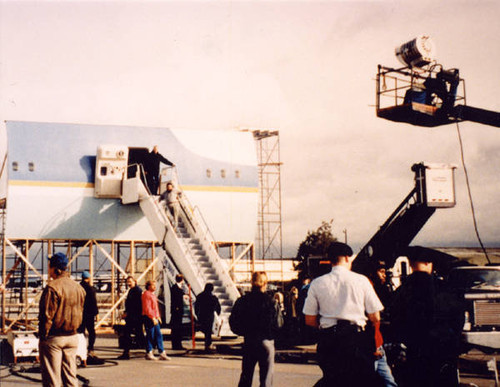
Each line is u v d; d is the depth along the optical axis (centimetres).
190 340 2234
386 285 1503
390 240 1803
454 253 1950
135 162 3172
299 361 1505
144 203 2705
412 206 1777
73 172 2977
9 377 1248
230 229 3198
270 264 5638
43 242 3002
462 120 1716
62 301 798
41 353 804
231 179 3228
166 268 2380
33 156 2950
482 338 1205
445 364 723
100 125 3109
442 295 741
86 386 1152
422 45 1681
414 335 723
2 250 2898
